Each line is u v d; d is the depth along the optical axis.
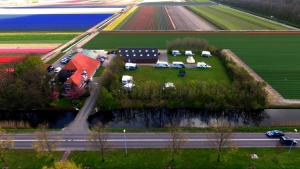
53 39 198.25
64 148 78.56
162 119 99.75
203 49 159.25
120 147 78.69
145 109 103.00
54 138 83.50
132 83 113.94
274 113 99.81
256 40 189.50
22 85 102.69
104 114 101.56
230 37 197.50
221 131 77.19
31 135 85.06
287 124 92.06
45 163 72.25
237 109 101.50
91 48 172.62
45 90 103.62
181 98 104.31
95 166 71.12
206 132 85.25
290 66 140.38
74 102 104.19
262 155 74.56
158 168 70.06
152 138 82.94
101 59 145.62
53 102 103.94
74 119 94.62
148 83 109.44
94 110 100.38
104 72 122.25
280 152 75.81
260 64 143.25
